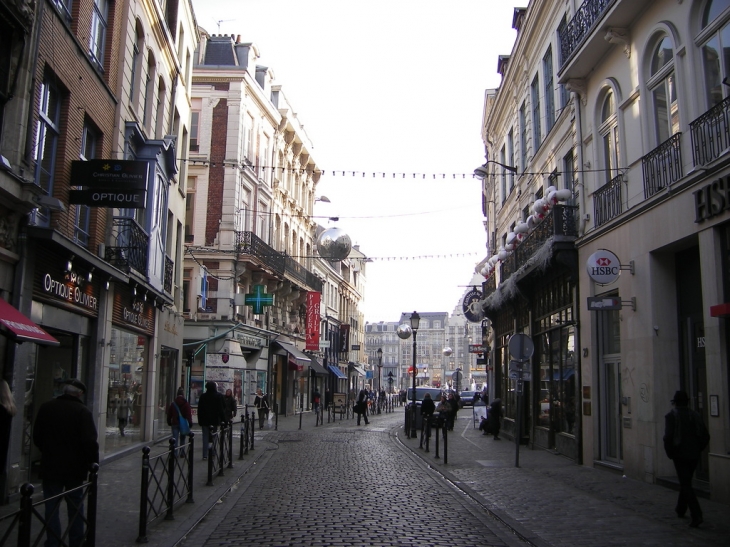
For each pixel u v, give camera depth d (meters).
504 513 9.17
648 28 12.52
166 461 8.58
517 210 24.62
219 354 30.06
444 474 13.38
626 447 13.07
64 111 11.98
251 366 34.06
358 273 72.06
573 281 15.88
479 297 33.03
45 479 6.61
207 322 30.28
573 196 16.86
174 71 21.27
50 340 8.82
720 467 9.80
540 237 17.91
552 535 7.81
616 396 14.13
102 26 14.32
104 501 9.72
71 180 12.10
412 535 7.78
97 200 12.09
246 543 7.34
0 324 7.96
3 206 9.48
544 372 19.36
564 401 17.14
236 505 9.80
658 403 11.89
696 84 10.91
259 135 35.59
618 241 13.52
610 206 14.18
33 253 10.40
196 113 32.19
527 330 21.50
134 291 15.85
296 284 40.97
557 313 17.78
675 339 12.01
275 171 38.62
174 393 22.28
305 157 45.69
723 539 7.64
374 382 84.81
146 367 18.58
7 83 9.66
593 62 14.95
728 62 10.16
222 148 31.88
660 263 12.16
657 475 11.87
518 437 14.82
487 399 34.59
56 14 11.20
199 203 31.55
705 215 10.18
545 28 19.66
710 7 10.76
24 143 10.05
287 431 26.41
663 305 12.07
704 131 10.49
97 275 13.64
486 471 13.89
